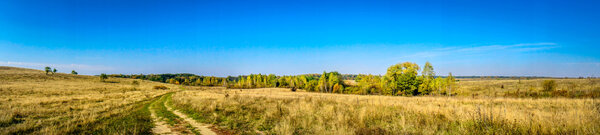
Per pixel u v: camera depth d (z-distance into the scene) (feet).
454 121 26.32
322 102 53.67
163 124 31.19
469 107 39.81
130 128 27.45
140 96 98.48
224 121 31.96
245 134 24.72
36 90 121.39
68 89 142.41
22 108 45.14
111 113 40.22
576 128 19.51
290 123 27.71
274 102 58.08
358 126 25.11
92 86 185.78
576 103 48.78
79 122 31.12
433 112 31.68
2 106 49.29
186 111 43.50
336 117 30.17
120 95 99.86
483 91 171.12
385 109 38.17
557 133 18.76
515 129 19.90
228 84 334.65
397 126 25.57
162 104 61.93
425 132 22.25
